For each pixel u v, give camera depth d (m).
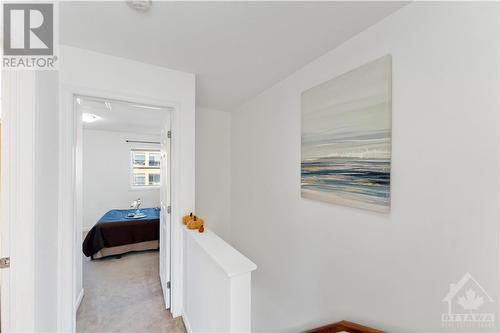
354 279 1.43
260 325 2.53
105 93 1.70
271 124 2.38
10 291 0.97
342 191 1.47
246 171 2.96
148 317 2.00
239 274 1.09
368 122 1.30
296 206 1.97
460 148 0.95
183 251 1.98
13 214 0.98
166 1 1.14
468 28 0.93
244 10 1.22
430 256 1.05
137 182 5.66
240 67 1.91
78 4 1.16
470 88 0.92
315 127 1.71
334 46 1.57
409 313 1.14
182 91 2.00
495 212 0.86
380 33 1.28
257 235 2.65
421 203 1.09
